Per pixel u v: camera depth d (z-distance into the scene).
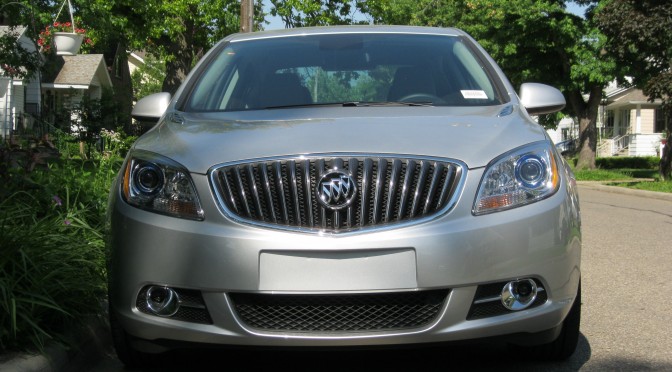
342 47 5.30
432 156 3.72
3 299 4.22
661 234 10.14
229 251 3.59
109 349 4.94
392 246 3.57
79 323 4.69
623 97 49.69
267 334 3.59
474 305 3.64
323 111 4.45
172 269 3.66
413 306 3.63
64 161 7.73
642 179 24.78
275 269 3.57
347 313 3.62
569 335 4.27
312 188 3.66
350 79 4.97
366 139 3.81
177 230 3.67
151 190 3.83
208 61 5.29
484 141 3.87
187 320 3.69
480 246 3.61
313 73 5.04
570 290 3.86
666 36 19.25
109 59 43.84
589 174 25.97
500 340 3.73
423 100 4.80
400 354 4.64
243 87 4.96
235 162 3.74
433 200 3.67
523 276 3.68
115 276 3.83
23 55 14.67
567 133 58.69
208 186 3.71
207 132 4.09
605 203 15.39
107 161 8.51
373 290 3.56
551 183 3.85
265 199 3.67
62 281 4.68
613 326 5.35
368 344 3.58
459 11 40.09
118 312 3.84
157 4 28.12
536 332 3.77
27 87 28.97
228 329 3.61
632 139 48.50
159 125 4.51
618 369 4.37
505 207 3.71
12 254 4.54
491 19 27.88
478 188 3.70
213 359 4.55
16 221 5.23
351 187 3.63
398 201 3.65
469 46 5.38
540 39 26.86
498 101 4.75
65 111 22.59
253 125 4.15
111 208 3.97
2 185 5.61
